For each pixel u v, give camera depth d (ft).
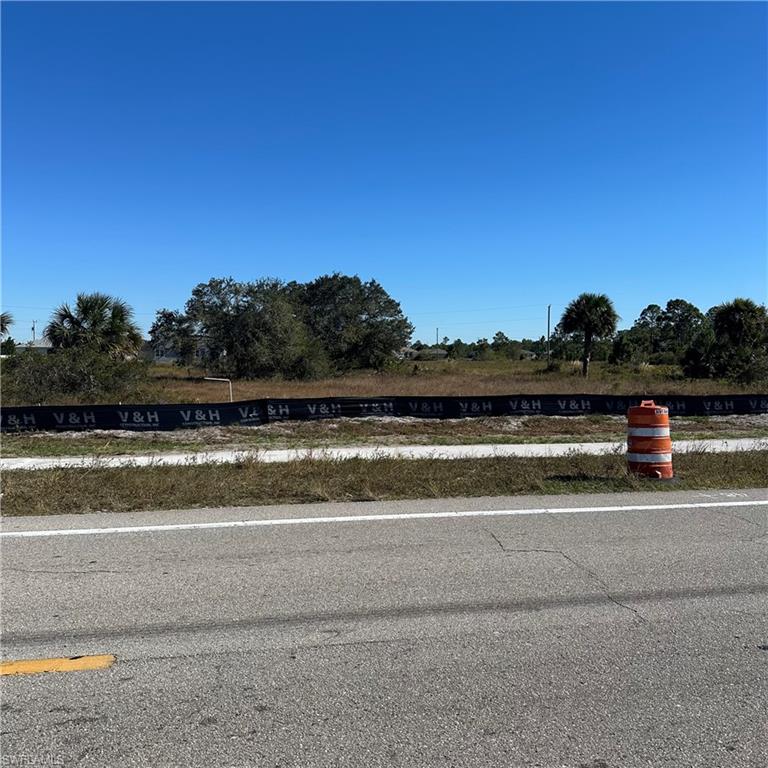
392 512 23.40
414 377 136.87
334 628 13.24
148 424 49.65
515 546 18.99
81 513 23.32
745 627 13.28
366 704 10.33
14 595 15.03
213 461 35.24
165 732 9.57
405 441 44.96
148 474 30.42
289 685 10.93
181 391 87.35
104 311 84.74
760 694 10.65
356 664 11.68
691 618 13.73
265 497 25.85
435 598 14.87
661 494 26.48
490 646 12.41
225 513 23.31
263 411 53.67
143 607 14.32
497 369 184.03
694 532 20.54
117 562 17.53
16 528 21.13
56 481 28.22
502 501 25.27
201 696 10.58
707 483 28.43
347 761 8.88
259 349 138.21
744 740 9.37
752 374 102.32
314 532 20.65
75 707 10.25
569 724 9.76
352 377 144.36
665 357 203.00
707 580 16.05
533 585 15.70
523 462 34.40
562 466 32.96
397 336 181.57
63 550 18.63
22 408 48.08
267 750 9.14
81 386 68.95
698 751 9.12
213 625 13.37
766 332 117.39
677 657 11.94
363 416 57.41
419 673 11.34
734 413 61.52
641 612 14.03
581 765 8.82
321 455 36.81
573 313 134.00
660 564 17.29
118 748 9.19
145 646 12.41
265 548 18.85
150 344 153.99
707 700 10.45
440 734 9.51
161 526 21.39
